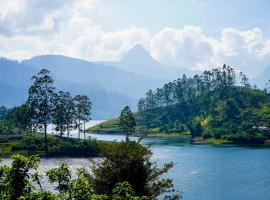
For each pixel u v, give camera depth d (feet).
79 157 500.33
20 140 574.15
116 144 127.03
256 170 404.57
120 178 120.67
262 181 340.80
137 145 127.13
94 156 508.12
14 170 73.46
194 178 351.87
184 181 336.49
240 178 356.18
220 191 297.94
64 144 535.60
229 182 335.88
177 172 386.32
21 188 72.95
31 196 71.82
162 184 130.52
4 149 524.11
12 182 72.74
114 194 90.94
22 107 611.06
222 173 383.45
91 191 78.54
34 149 530.27
